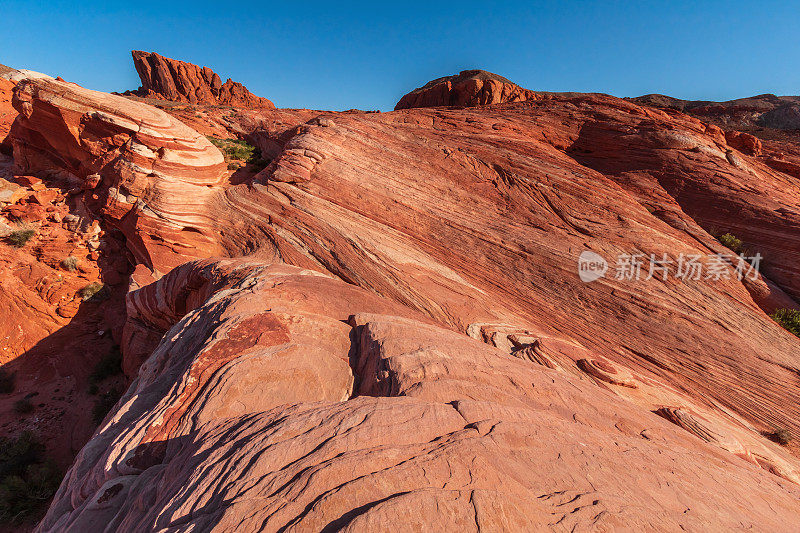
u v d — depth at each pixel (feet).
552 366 34.17
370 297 36.04
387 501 9.59
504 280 53.98
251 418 15.42
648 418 23.39
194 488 11.26
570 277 53.98
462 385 19.26
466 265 56.24
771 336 46.55
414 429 13.91
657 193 75.56
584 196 69.21
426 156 80.02
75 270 60.13
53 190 68.64
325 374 20.94
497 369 22.84
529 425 15.37
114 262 63.77
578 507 11.02
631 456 15.64
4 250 57.93
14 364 50.44
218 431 15.06
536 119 104.17
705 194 72.54
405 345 23.65
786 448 34.01
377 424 13.88
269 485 10.76
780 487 18.51
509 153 82.53
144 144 65.31
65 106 63.57
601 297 51.03
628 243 59.36
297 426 13.82
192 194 65.31
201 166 68.59
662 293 51.55
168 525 10.19
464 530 9.16
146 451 15.75
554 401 20.98
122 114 64.80
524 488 11.39
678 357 43.24
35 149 73.51
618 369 34.19
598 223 63.36
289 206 64.18
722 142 87.45
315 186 68.08
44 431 41.96
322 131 81.46
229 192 68.28
